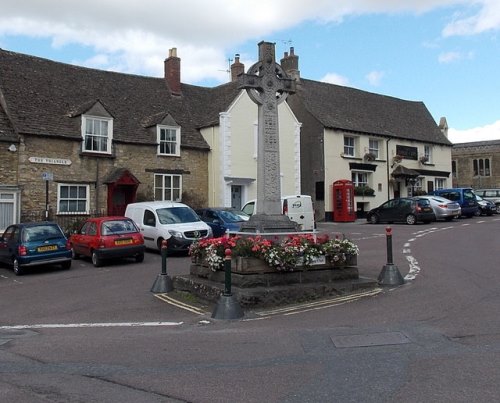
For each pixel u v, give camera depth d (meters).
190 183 27.05
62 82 25.30
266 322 8.32
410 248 16.52
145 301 10.59
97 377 5.75
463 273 11.57
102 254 15.94
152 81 29.36
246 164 27.94
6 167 21.16
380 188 35.50
